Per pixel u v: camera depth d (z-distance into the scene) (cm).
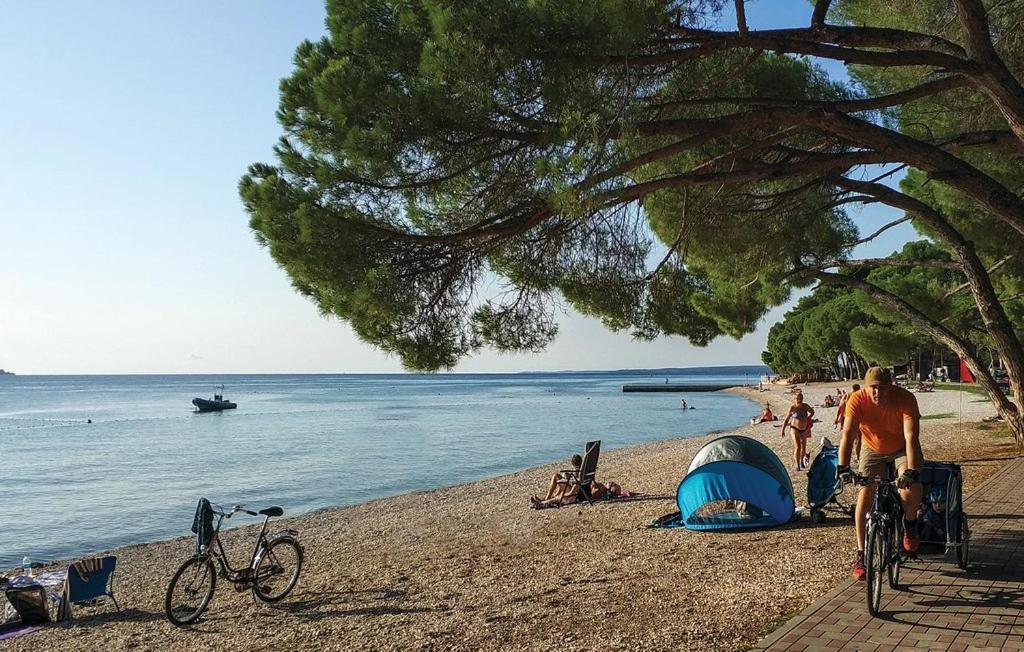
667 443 3650
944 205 1317
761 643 514
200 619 875
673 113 862
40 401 13462
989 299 1085
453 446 4266
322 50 745
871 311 1620
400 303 727
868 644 502
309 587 988
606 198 705
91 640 839
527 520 1443
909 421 623
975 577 653
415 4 726
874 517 588
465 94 674
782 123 744
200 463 3675
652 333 1088
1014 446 1667
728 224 1006
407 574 1005
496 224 779
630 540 1076
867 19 1032
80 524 2228
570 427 5584
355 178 709
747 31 738
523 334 877
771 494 1058
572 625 655
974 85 759
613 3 646
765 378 14400
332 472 3238
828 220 1217
